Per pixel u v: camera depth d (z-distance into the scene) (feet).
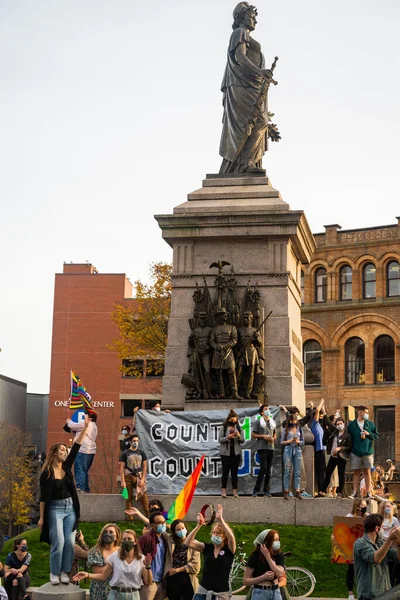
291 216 89.45
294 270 95.04
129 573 54.34
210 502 79.71
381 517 55.21
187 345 89.56
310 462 84.89
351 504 77.77
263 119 98.37
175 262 91.45
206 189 94.84
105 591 56.13
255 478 81.92
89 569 61.67
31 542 79.87
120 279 294.87
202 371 87.25
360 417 80.38
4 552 80.18
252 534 76.07
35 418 339.98
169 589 57.00
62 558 59.11
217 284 88.99
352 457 80.23
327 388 254.88
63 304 295.28
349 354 254.88
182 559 57.31
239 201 92.17
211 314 88.58
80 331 293.64
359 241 255.91
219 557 54.80
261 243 90.74
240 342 87.20
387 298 252.01
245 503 79.20
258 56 100.58
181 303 90.68
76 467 84.38
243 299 88.74
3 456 275.18
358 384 252.01
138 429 84.33
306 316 260.21
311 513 78.33
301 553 73.87
